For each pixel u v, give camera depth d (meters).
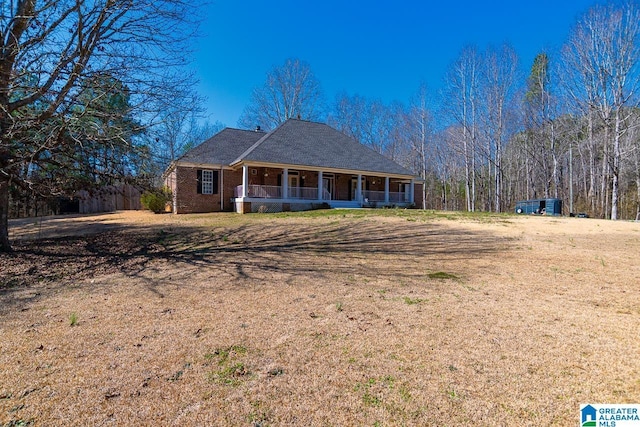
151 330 3.29
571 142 28.34
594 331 3.19
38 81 6.26
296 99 37.69
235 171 21.84
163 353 2.80
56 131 6.04
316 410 2.06
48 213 22.27
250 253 7.54
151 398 2.18
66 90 6.01
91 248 8.30
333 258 6.96
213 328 3.33
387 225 11.67
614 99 20.58
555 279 5.16
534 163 33.16
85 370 2.52
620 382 2.32
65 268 6.18
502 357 2.70
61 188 7.05
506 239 8.75
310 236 9.91
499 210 28.05
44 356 2.74
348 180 25.06
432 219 13.22
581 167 34.03
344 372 2.50
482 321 3.46
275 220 13.93
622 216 29.02
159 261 6.76
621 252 7.14
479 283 4.98
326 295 4.43
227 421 1.96
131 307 3.99
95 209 24.14
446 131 35.03
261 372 2.51
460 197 43.34
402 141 42.41
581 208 31.52
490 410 2.04
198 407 2.09
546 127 27.92
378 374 2.47
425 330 3.25
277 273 5.70
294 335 3.15
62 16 6.41
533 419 1.96
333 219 13.73
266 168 22.31
